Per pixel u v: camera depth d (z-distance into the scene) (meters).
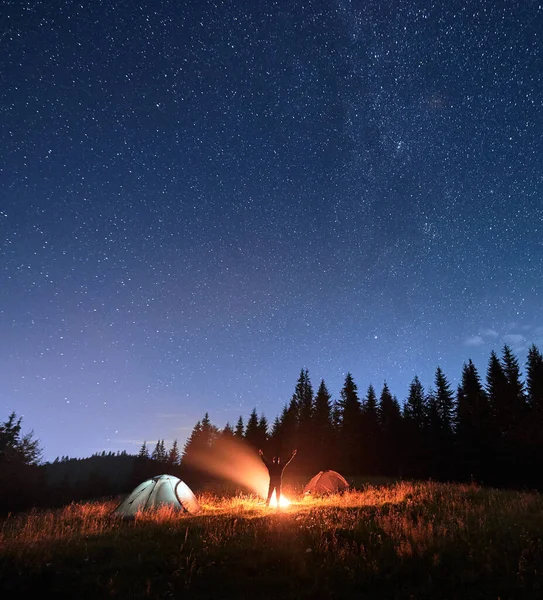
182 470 55.06
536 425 32.81
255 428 59.19
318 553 7.64
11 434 40.31
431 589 6.16
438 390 47.28
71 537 9.38
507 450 31.61
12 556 7.75
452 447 36.31
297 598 6.08
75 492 43.94
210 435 63.59
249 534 8.92
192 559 7.50
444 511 10.63
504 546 7.52
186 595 6.27
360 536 8.57
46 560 7.53
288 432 54.66
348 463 43.72
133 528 10.38
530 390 41.94
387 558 7.26
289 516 10.66
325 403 51.75
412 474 37.62
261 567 7.14
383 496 14.50
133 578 6.84
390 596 6.10
